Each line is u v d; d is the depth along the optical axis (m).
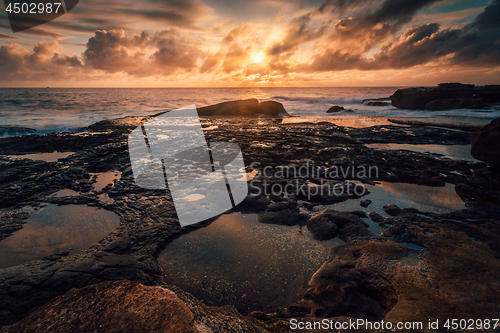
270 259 3.47
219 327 1.67
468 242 3.61
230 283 3.04
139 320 1.18
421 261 3.21
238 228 4.25
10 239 3.91
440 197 5.43
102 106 28.22
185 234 4.07
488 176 6.32
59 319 1.14
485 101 22.08
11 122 16.23
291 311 2.61
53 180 6.27
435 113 21.30
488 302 2.46
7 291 2.69
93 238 3.94
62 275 2.95
